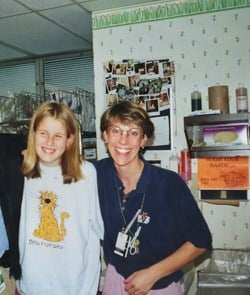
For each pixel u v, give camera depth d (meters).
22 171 1.41
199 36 2.48
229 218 2.48
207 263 2.33
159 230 1.31
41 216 1.39
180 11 2.52
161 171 1.36
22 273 1.39
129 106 1.30
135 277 1.28
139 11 2.61
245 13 2.38
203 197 2.41
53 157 1.38
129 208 1.35
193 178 2.47
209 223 2.52
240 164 2.33
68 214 1.39
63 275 1.37
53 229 1.38
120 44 2.66
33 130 1.40
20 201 1.40
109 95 2.68
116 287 1.41
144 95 2.60
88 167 1.46
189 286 2.07
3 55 3.83
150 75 2.59
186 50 2.51
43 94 3.69
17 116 3.10
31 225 1.39
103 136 1.37
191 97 2.48
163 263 1.28
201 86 2.48
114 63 2.67
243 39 2.39
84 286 1.43
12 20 2.81
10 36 3.21
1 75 4.10
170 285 1.39
